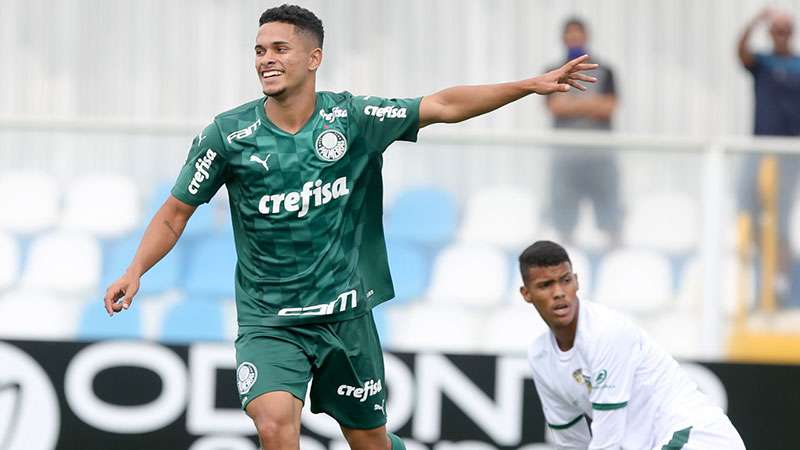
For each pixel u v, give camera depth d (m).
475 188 23.52
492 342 23.27
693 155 23.56
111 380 22.48
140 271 15.43
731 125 30.81
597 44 30.88
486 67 30.89
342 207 15.67
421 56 30.84
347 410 16.58
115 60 30.47
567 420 18.25
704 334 23.36
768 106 29.66
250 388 15.45
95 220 23.34
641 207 23.56
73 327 23.11
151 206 23.42
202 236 23.28
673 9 30.95
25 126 23.36
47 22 30.44
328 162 15.53
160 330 23.14
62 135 23.42
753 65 29.72
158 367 22.53
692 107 30.83
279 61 15.26
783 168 23.53
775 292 23.38
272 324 15.73
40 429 22.36
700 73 30.91
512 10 30.95
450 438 22.47
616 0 30.97
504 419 22.56
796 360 23.12
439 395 22.55
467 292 23.34
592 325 17.33
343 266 15.82
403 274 23.34
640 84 30.81
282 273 15.69
